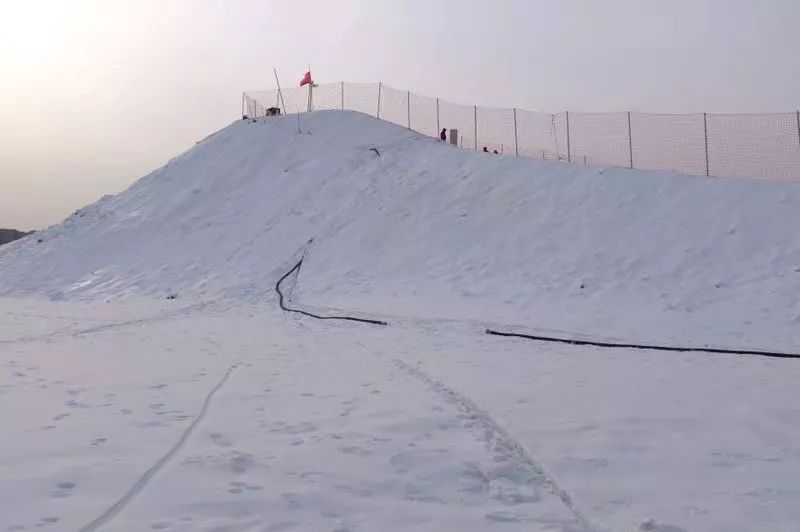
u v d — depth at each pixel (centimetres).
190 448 518
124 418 611
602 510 410
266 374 880
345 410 660
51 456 488
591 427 603
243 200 3073
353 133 3525
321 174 3148
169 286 2347
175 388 764
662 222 2250
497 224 2452
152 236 2866
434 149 3231
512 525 388
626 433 584
